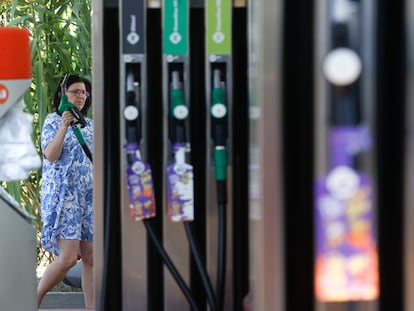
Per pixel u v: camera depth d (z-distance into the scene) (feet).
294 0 10.90
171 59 16.49
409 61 10.69
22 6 46.42
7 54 17.39
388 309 10.96
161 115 16.87
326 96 10.66
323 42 10.65
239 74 16.83
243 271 17.04
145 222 16.56
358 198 10.70
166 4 16.44
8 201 17.69
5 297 17.76
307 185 10.90
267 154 10.90
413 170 10.74
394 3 10.77
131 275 16.89
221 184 16.69
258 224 11.13
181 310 17.03
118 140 17.01
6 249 17.74
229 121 16.76
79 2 45.16
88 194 38.37
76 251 38.24
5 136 17.92
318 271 10.78
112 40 17.01
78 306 43.32
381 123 10.71
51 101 46.65
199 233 17.28
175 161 16.39
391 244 10.93
